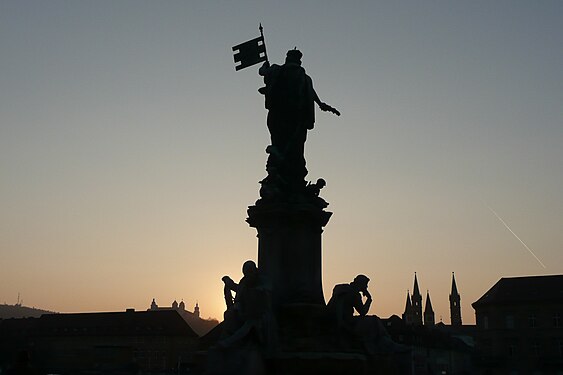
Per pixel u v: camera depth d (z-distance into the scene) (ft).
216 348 61.05
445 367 313.32
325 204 74.79
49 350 423.23
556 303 365.20
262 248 72.28
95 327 427.33
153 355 411.75
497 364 363.15
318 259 72.90
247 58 84.79
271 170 73.46
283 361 61.72
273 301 68.59
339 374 62.28
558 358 353.10
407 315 630.74
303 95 77.00
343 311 67.46
